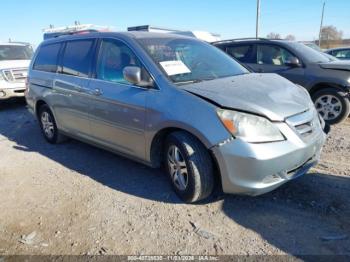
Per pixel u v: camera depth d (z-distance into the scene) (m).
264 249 2.58
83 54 4.42
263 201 3.25
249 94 3.07
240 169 2.78
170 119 3.10
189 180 3.09
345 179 3.59
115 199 3.49
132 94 3.51
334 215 2.95
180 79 3.40
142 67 3.53
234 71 3.96
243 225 2.90
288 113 2.93
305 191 3.38
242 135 2.75
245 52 7.05
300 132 2.94
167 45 3.87
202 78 3.53
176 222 3.00
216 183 3.31
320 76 5.87
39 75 5.36
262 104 2.91
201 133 2.88
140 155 3.63
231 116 2.79
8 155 5.12
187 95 3.06
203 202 3.31
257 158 2.70
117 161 4.57
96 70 4.12
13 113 8.38
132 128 3.58
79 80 4.34
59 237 2.87
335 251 2.51
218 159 2.86
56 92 4.84
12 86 8.63
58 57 4.98
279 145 2.78
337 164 4.01
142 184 3.80
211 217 3.04
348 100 5.71
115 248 2.69
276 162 2.76
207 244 2.67
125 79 3.48
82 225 3.03
